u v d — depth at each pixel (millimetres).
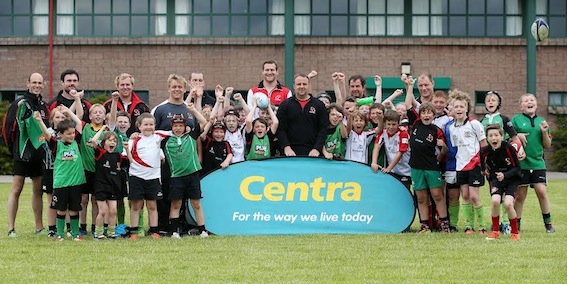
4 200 17938
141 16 30453
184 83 11773
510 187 10883
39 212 12008
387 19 30531
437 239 10836
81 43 30094
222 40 30141
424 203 11875
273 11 30500
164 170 11688
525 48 30438
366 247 10062
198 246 10234
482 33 30625
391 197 11961
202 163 12078
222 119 12734
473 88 30375
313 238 11039
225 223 11758
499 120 11695
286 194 11906
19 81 30312
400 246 10133
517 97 30438
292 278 8031
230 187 11859
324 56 30250
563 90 30766
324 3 30531
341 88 13586
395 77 30203
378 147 12164
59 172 10977
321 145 12047
